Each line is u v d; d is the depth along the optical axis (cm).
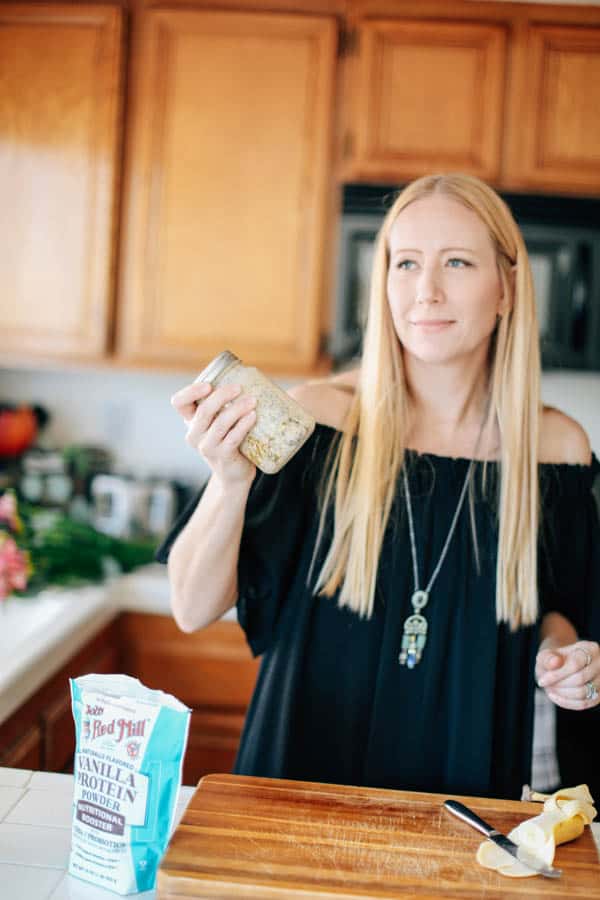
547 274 223
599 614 117
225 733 221
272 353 239
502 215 109
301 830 77
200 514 103
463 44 232
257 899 68
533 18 232
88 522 254
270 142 236
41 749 167
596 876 73
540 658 98
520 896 70
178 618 108
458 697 106
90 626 193
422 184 109
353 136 235
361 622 109
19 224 241
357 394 117
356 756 108
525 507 110
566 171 233
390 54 234
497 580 109
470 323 106
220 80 236
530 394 112
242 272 238
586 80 232
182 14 236
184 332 240
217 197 238
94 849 73
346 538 110
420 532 110
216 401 87
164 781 73
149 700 76
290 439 88
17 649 162
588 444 122
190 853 72
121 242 241
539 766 154
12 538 210
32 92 238
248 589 110
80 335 241
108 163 237
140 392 276
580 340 223
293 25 233
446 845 77
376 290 112
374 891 68
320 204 236
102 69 236
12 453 260
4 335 243
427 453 114
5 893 71
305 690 110
